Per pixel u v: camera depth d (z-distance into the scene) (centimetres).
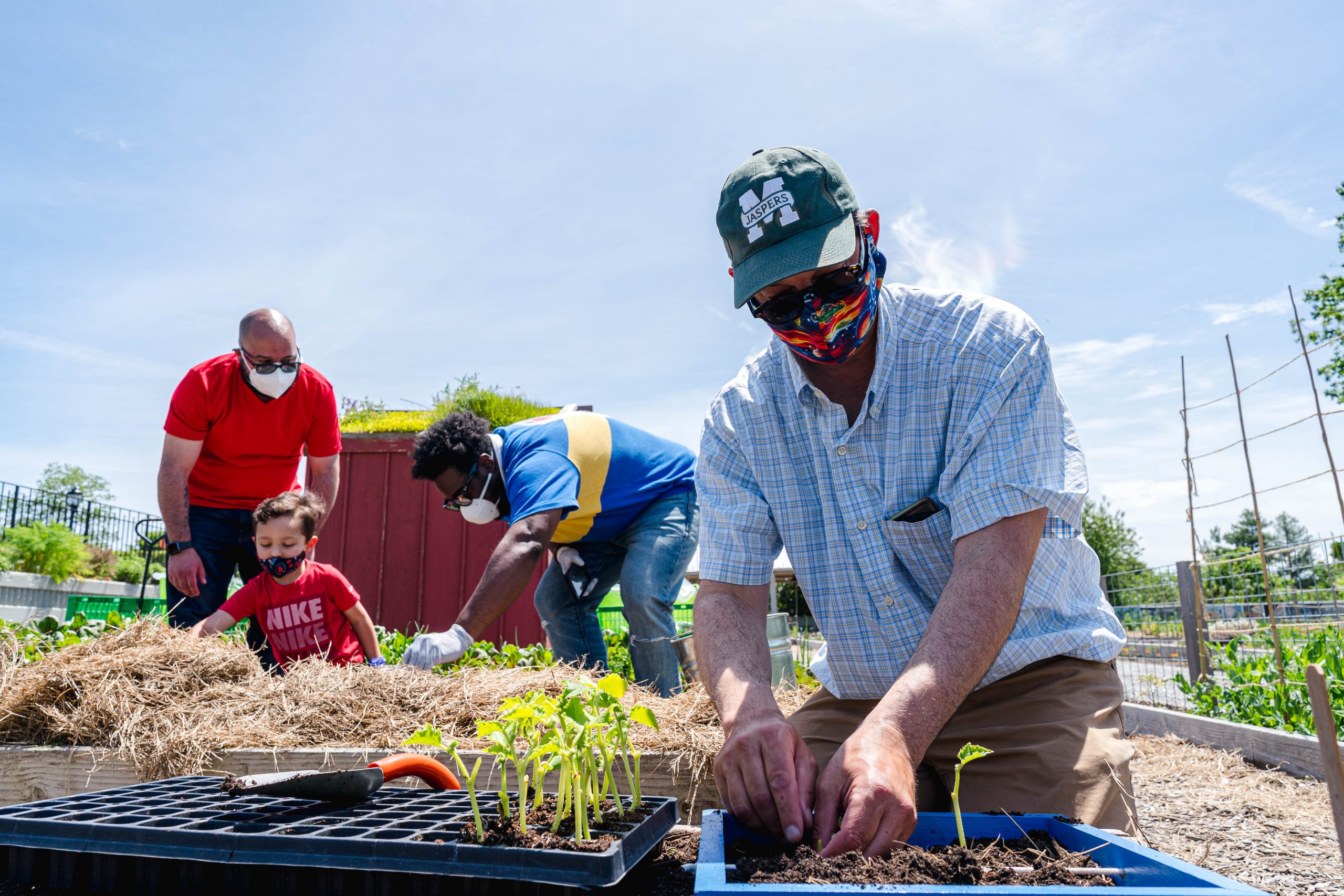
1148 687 691
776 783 131
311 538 387
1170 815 317
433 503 756
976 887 89
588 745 138
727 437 199
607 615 762
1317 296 2508
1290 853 264
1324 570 619
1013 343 172
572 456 360
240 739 240
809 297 170
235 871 123
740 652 168
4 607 1101
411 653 306
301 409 428
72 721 247
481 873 111
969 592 150
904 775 123
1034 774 163
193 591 398
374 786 150
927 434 179
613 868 111
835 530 188
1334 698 450
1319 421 435
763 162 170
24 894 127
